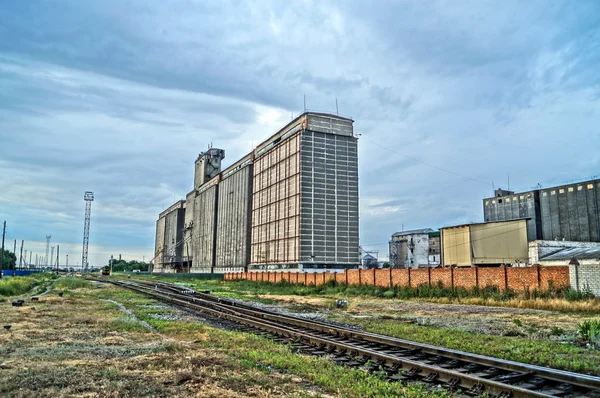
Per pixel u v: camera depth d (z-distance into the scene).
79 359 10.51
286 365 10.16
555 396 7.43
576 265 24.94
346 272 44.47
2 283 38.91
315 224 70.12
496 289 29.66
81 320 18.28
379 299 33.78
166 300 31.39
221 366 9.76
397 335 15.09
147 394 7.63
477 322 18.81
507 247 50.38
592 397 7.79
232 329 17.14
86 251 136.00
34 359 10.45
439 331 15.72
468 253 53.66
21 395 7.43
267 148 84.81
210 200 111.81
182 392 7.79
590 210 60.91
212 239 106.88
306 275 50.03
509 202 71.81
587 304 22.38
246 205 89.62
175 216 144.00
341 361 10.74
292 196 72.31
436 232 83.81
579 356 11.34
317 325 16.55
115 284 56.94
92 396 7.50
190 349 11.84
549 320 19.31
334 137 73.62
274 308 27.73
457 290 31.70
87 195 138.12
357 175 74.75
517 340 13.86
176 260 133.75
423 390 8.26
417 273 35.88
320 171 71.75
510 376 8.82
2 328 15.98
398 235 94.00
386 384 8.45
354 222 73.12
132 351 11.44
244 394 7.81
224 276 78.94
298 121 74.81
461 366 10.04
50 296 33.50
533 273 27.67
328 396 7.91
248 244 88.25
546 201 66.69
